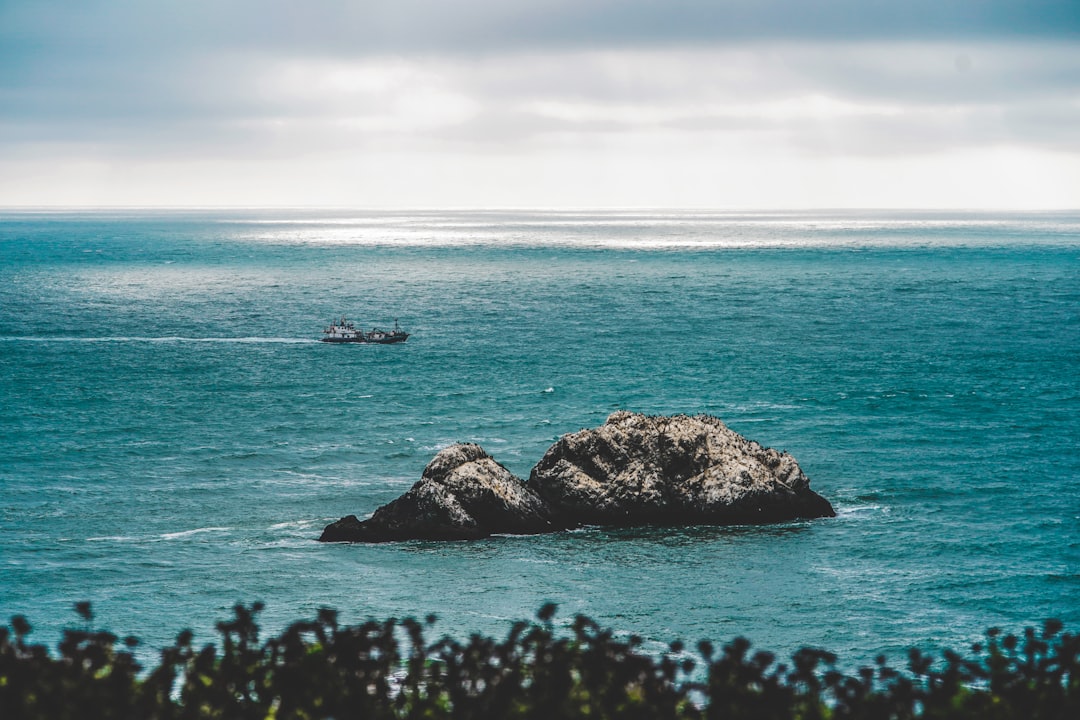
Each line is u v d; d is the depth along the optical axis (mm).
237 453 79250
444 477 58875
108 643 16719
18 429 87438
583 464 60781
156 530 60156
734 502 60219
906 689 16484
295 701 16266
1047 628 18391
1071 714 16266
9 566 54281
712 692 16172
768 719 15875
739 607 49000
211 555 55906
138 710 15859
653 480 60344
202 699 16422
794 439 84625
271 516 62938
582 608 48781
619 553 55781
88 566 54281
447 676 16828
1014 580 52969
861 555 56125
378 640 17375
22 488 68812
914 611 48906
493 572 53062
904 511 64188
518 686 16344
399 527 57719
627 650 17125
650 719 15953
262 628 46344
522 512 58531
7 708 14961
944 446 82000
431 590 50875
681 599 49906
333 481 71375
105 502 65750
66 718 15117
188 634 17172
